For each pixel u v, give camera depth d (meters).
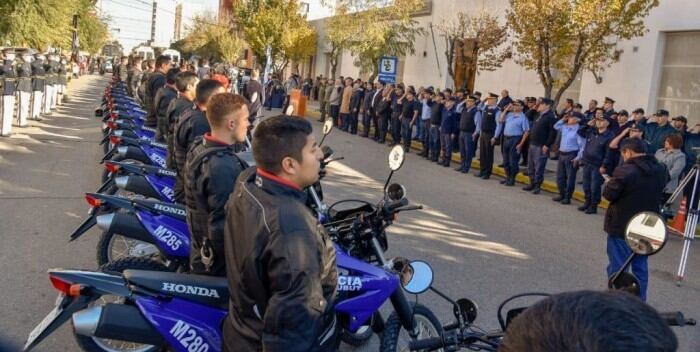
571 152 12.05
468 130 15.07
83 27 45.50
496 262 7.46
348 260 3.77
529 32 15.86
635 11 15.05
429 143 17.12
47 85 19.97
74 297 3.27
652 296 6.87
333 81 25.84
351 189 11.36
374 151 17.84
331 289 2.54
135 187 6.34
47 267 5.96
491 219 9.97
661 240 3.30
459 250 7.85
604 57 16.52
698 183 8.73
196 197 3.67
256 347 2.56
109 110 12.42
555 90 19.78
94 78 49.19
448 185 13.11
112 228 4.75
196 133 4.92
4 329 4.55
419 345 3.47
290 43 35.78
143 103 14.91
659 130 12.34
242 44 54.22
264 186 2.53
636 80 17.22
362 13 26.66
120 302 3.62
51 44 25.77
